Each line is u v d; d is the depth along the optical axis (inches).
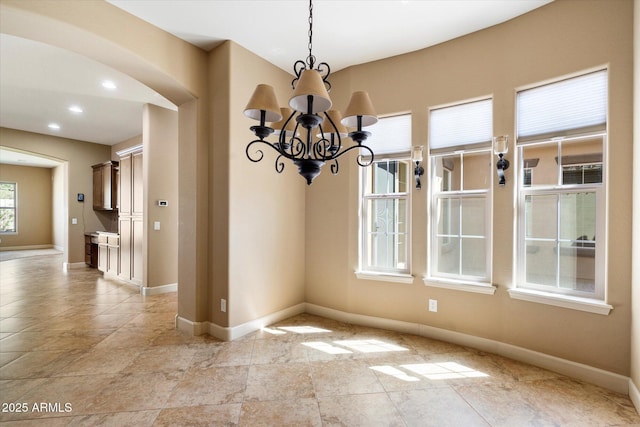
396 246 135.3
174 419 75.3
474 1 96.0
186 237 130.3
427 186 124.0
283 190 143.6
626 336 85.4
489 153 114.7
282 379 93.3
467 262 119.3
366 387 89.2
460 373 96.7
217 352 110.7
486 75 110.3
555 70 96.4
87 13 90.8
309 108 60.4
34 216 413.4
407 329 128.3
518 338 104.8
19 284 216.1
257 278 131.3
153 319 145.4
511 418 76.1
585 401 82.7
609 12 87.4
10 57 129.0
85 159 280.5
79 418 75.4
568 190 98.2
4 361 104.2
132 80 151.6
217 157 123.3
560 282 100.4
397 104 129.1
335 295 144.8
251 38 117.6
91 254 272.1
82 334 127.4
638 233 79.7
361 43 120.3
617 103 86.0
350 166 139.8
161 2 96.0
